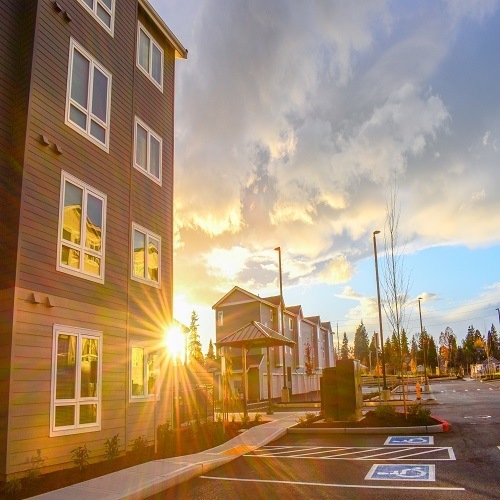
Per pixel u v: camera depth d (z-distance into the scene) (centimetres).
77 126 1280
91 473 1041
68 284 1184
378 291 3256
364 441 1406
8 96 1138
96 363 1250
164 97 1822
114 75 1470
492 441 1280
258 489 922
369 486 897
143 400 1477
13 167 1106
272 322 4216
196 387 2070
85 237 1264
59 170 1198
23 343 1031
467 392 3828
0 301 1040
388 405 1830
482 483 873
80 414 1172
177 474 1008
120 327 1362
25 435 1009
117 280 1374
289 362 4522
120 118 1476
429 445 1276
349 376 1742
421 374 8925
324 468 1071
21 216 1068
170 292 1702
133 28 1606
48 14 1223
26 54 1169
